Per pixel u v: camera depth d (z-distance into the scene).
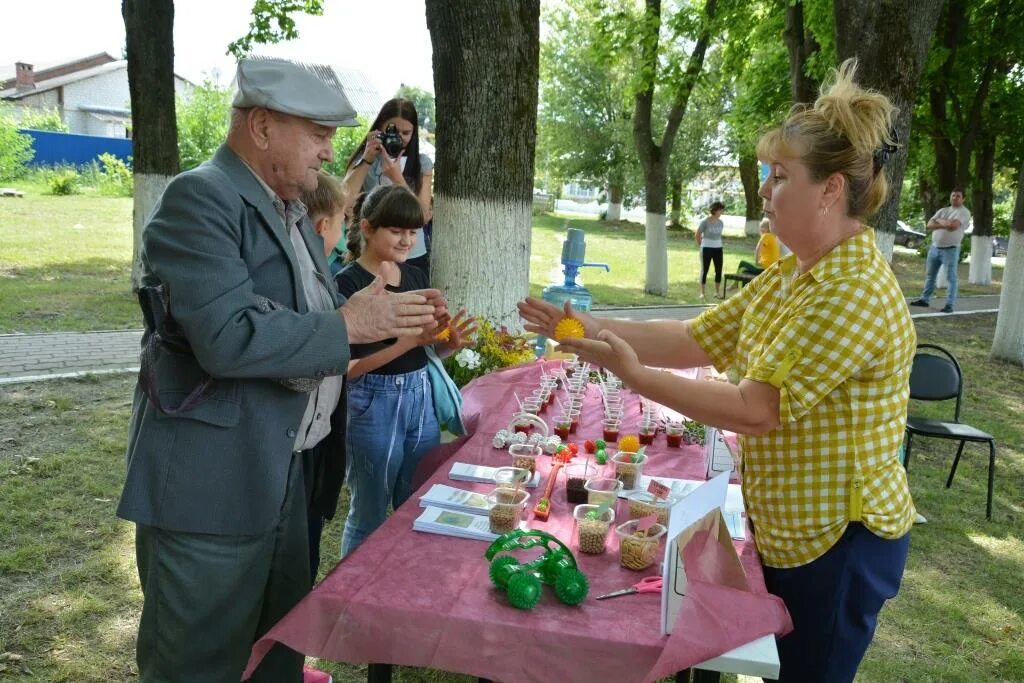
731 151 29.73
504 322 5.23
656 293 13.87
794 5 10.75
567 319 2.43
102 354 7.21
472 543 2.07
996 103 17.42
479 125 5.01
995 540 4.52
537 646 1.67
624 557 1.96
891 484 1.91
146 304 1.83
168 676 2.04
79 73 45.50
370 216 3.04
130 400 5.97
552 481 2.48
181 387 1.94
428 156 5.73
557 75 31.50
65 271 11.59
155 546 2.00
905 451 5.14
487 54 4.93
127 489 1.96
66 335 7.86
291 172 1.98
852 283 1.79
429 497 2.30
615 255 20.08
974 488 5.34
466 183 5.07
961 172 16.97
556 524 2.25
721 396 1.86
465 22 4.90
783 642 2.02
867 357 1.79
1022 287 9.15
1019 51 15.38
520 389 3.76
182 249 1.80
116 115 45.47
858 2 6.47
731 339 2.38
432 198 5.72
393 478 3.17
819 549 1.91
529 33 5.02
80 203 22.30
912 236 29.52
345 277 3.08
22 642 3.01
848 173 1.81
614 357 1.94
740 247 25.14
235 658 2.09
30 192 25.12
